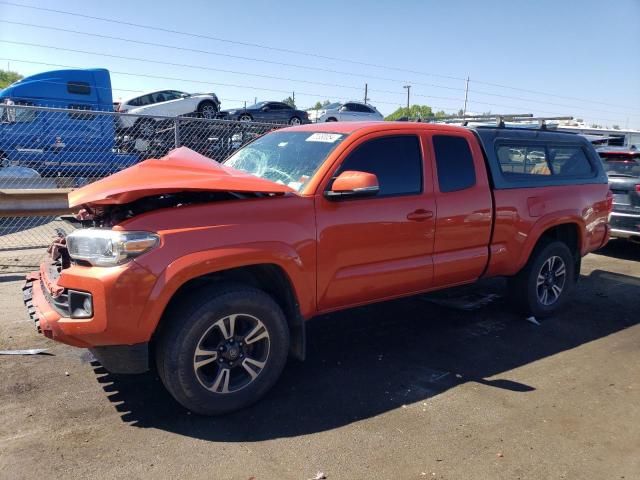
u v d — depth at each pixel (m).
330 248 3.96
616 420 3.68
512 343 5.05
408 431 3.47
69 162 12.03
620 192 8.74
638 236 8.58
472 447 3.31
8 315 5.33
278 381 4.15
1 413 3.55
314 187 3.94
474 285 6.77
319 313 4.11
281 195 3.79
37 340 4.75
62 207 7.39
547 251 5.57
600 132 17.19
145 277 3.23
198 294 3.48
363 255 4.16
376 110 26.06
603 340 5.20
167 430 3.41
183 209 3.43
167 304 3.44
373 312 5.80
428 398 3.92
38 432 3.34
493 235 5.03
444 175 4.68
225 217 3.52
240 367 3.67
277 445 3.28
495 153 5.10
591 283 7.37
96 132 13.12
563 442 3.40
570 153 5.96
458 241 4.76
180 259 3.31
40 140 12.48
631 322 5.75
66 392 3.86
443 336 5.17
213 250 3.41
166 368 3.41
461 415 3.69
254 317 3.63
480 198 4.88
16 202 7.04
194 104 20.34
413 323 5.50
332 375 4.27
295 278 3.79
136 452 3.17
